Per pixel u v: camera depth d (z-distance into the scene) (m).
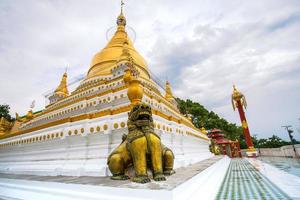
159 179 3.82
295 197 4.29
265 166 12.20
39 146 7.79
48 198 4.04
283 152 24.80
